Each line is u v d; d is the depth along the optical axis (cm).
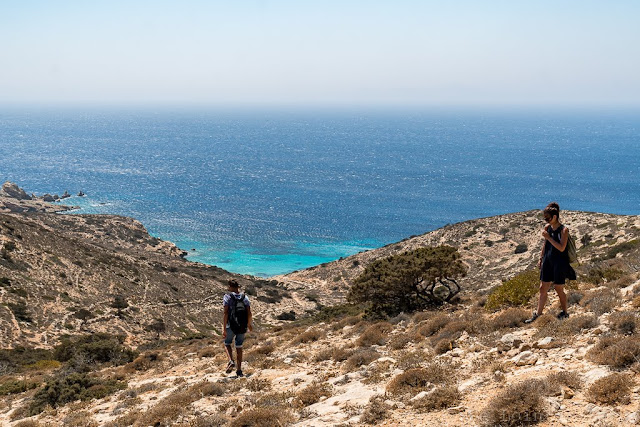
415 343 1205
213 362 1609
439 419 627
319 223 16662
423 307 2252
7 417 1362
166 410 926
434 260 2256
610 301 971
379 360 1059
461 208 19525
